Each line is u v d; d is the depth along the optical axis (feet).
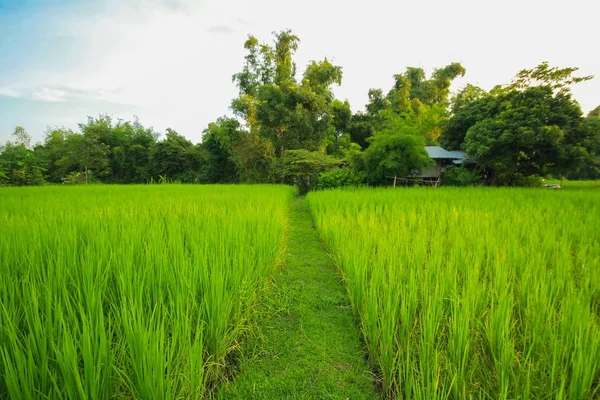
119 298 8.63
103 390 5.74
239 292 10.25
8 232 13.76
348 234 18.38
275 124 87.92
